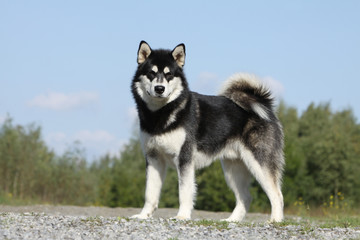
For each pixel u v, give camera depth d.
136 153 32.06
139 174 29.09
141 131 6.74
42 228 5.30
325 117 38.53
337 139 28.69
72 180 22.81
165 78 6.47
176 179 27.78
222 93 7.60
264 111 7.20
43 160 23.12
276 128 7.39
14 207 11.66
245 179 7.69
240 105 7.23
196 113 6.90
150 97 6.53
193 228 5.59
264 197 21.41
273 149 7.21
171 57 6.71
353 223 7.65
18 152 20.05
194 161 6.88
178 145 6.55
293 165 24.36
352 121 40.38
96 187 26.41
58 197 22.11
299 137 34.56
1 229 5.09
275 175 7.19
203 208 24.20
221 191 23.25
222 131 7.12
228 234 5.30
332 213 13.28
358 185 27.81
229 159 7.64
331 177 27.03
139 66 6.85
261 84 7.59
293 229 5.79
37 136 21.06
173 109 6.51
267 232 5.55
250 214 11.86
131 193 27.81
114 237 4.89
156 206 6.81
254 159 7.14
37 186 21.22
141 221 5.95
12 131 20.55
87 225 5.56
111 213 11.20
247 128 7.21
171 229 5.50
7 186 19.69
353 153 28.98
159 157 6.81
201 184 24.95
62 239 4.72
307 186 26.39
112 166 32.69
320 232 5.64
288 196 23.66
